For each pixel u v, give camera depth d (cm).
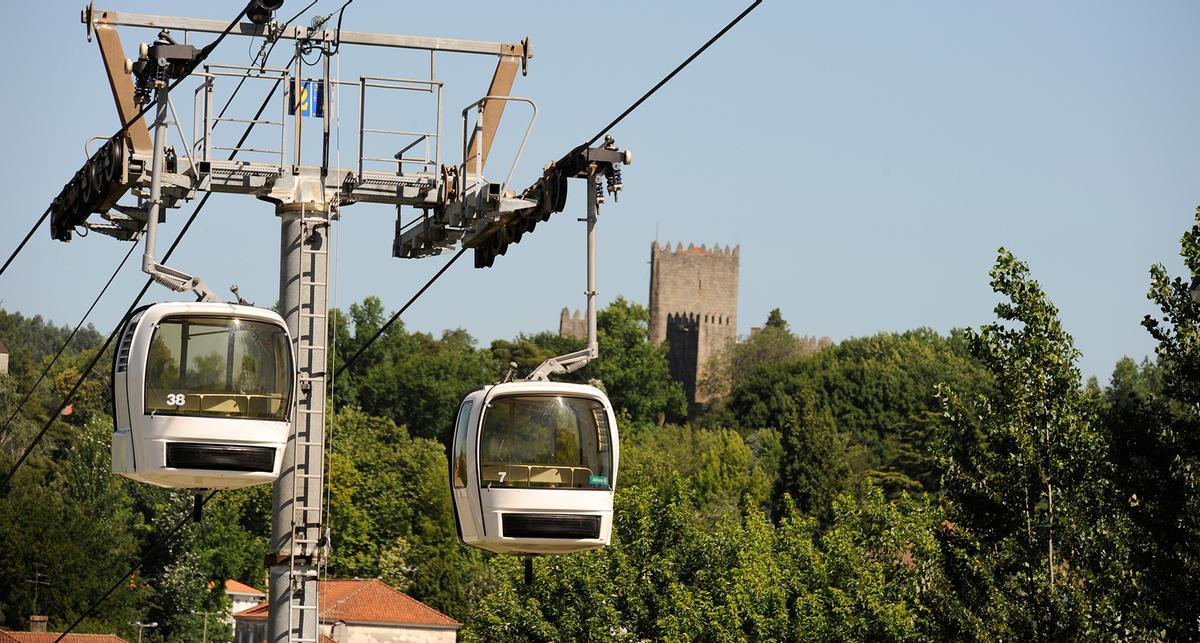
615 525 7694
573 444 3219
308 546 3005
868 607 6112
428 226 3541
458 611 13588
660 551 7475
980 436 4453
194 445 2941
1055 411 4322
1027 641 4238
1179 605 3991
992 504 4369
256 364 2994
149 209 3056
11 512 12606
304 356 3066
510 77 3400
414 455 16550
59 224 3700
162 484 3023
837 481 17500
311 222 3138
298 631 2984
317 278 3116
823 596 6831
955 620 4341
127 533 14088
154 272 3047
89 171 3412
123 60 3234
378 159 3259
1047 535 4266
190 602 13800
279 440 2989
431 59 3334
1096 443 4250
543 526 3178
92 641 10631
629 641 7238
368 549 15162
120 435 3016
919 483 18025
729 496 16662
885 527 7081
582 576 7256
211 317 2986
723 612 6888
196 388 2961
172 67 3072
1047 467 4309
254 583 14962
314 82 3212
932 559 4506
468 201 3312
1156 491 4097
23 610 12138
